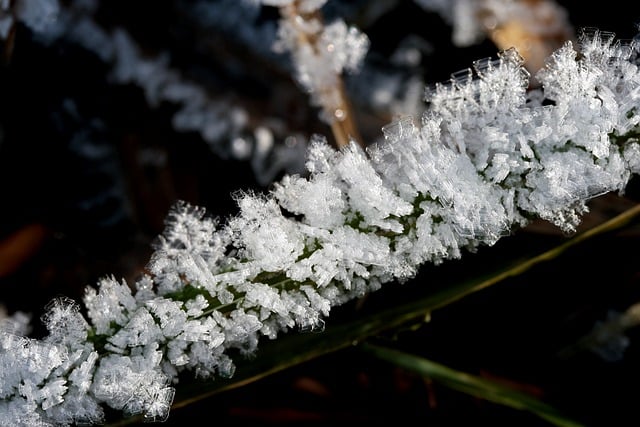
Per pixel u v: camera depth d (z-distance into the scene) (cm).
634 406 19
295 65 22
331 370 20
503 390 18
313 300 15
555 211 15
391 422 19
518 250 18
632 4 20
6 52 19
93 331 15
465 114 15
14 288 20
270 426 19
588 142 15
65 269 21
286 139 23
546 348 20
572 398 20
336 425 19
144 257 21
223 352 16
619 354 20
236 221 15
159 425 18
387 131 15
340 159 15
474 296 20
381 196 15
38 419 15
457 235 15
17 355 15
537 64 21
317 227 15
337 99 21
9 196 21
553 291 20
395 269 15
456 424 20
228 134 23
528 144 15
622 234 19
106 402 15
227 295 15
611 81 15
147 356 15
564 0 21
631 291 19
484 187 15
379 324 17
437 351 19
